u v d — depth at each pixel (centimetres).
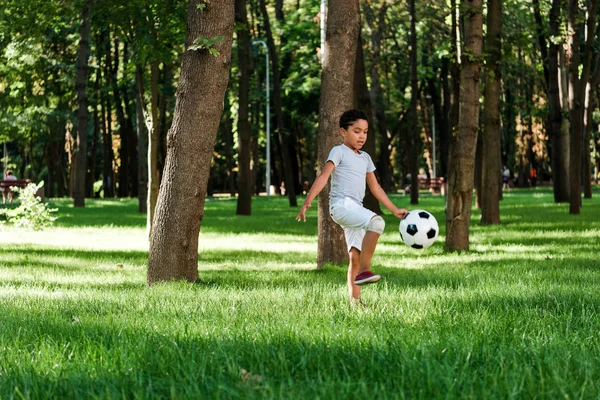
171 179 1101
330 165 780
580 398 392
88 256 1639
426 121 6856
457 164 1656
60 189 7112
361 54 2491
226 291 959
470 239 1953
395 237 2092
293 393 407
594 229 2148
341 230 1382
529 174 7894
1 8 2194
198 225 1116
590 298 838
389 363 484
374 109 5194
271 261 1550
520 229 2230
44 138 6838
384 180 6091
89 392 426
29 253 1691
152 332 619
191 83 1079
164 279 1102
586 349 534
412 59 3947
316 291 934
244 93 3372
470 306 784
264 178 8500
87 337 593
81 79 4247
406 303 797
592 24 2959
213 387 425
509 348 530
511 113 5988
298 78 5262
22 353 545
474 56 1622
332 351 516
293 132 6556
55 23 2328
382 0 4416
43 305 836
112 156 7100
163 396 416
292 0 5253
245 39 3353
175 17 1875
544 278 1079
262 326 635
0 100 4588
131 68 2016
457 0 1669
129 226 2695
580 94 2894
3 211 2677
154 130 1986
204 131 1091
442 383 422
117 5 1878
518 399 399
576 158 2883
